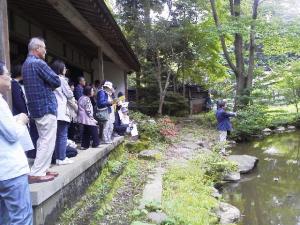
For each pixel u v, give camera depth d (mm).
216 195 7652
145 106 21734
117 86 17906
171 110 22281
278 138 17094
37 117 4344
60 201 4637
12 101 4438
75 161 5652
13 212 3074
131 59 13312
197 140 13609
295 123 20891
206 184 8227
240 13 20062
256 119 17359
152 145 11508
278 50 21062
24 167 3117
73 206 5117
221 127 12211
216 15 19391
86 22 7301
